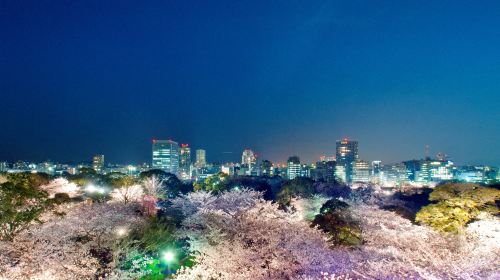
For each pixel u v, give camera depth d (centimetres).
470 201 2780
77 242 2200
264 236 2258
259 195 4231
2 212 2209
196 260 2198
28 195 2420
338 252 2256
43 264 1848
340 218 2755
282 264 2023
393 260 2011
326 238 2469
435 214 2755
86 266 2006
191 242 2423
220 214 2573
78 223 2384
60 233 2183
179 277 2086
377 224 2817
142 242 2516
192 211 3459
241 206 2897
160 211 3853
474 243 2338
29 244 2036
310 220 3366
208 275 2036
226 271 2023
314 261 2055
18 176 3750
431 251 2103
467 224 2791
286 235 2284
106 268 2136
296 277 1947
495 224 2525
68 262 1906
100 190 4859
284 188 6125
